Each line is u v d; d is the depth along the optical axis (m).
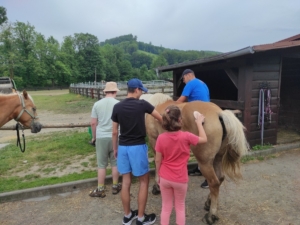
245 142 2.26
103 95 15.67
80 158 4.62
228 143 2.26
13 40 46.97
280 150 4.58
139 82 2.33
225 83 7.52
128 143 2.26
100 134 2.97
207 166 2.28
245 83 4.35
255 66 4.36
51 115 11.12
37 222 2.54
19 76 47.59
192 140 2.00
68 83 55.56
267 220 2.42
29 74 49.19
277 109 4.72
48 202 2.97
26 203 2.97
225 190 3.09
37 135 7.03
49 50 53.03
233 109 4.76
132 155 2.23
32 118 3.35
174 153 1.99
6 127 4.12
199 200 2.89
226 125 2.20
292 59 5.91
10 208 2.86
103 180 3.06
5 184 3.45
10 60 45.84
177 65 6.24
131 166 2.27
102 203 2.91
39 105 15.77
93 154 4.83
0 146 5.75
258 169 3.74
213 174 2.29
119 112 2.26
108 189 3.28
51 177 3.61
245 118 4.43
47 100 19.52
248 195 2.95
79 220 2.56
